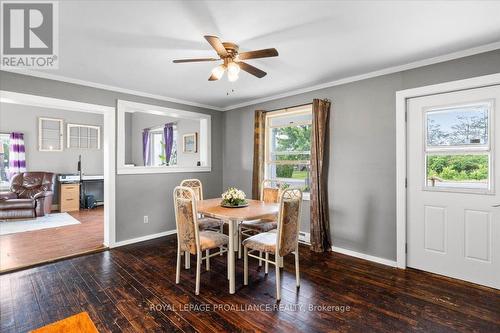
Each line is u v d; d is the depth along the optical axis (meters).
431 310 2.17
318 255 3.46
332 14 1.96
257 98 4.51
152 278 2.78
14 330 1.94
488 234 2.55
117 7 1.85
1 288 2.55
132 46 2.48
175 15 1.96
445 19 2.02
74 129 7.08
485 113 2.55
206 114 5.07
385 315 2.11
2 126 6.06
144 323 2.01
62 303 2.29
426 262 2.92
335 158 3.59
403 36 2.30
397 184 3.04
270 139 4.55
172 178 4.53
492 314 2.11
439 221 2.83
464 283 2.63
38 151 6.52
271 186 4.51
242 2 1.81
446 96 2.75
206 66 2.99
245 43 2.42
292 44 2.45
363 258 3.33
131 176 4.01
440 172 2.82
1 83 2.93
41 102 3.18
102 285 2.61
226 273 2.91
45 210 5.88
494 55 2.45
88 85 3.55
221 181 5.34
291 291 2.51
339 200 3.55
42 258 3.31
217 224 3.45
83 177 6.79
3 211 5.28
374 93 3.22
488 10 1.90
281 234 2.36
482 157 2.58
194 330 1.93
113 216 3.79
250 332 1.91
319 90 3.77
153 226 4.27
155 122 7.26
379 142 3.18
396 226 3.05
